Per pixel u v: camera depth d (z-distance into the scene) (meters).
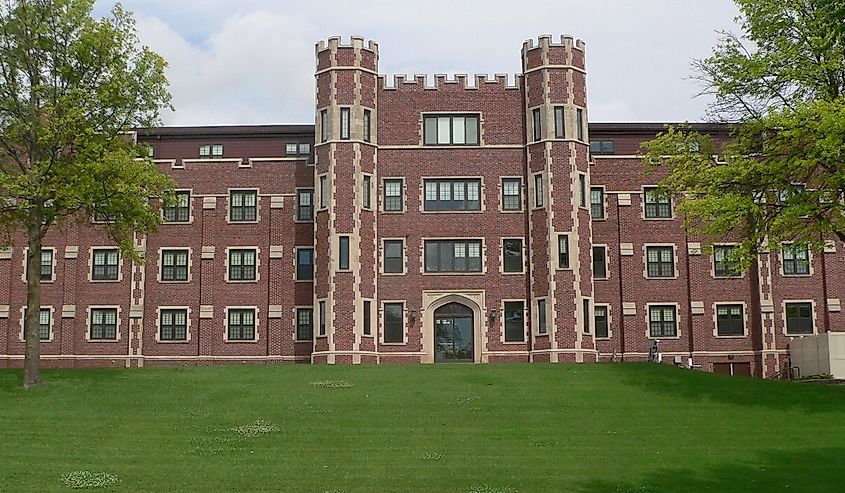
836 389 37.75
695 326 54.97
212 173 56.16
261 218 55.69
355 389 37.25
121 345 54.41
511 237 52.91
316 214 52.19
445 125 54.09
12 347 54.50
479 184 53.50
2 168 38.44
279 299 54.97
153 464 25.97
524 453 27.47
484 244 52.88
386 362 51.69
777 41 35.03
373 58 53.66
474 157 53.59
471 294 52.50
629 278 55.38
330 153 52.00
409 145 53.62
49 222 38.75
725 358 54.78
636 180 56.25
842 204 33.06
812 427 31.31
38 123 37.88
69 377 40.81
